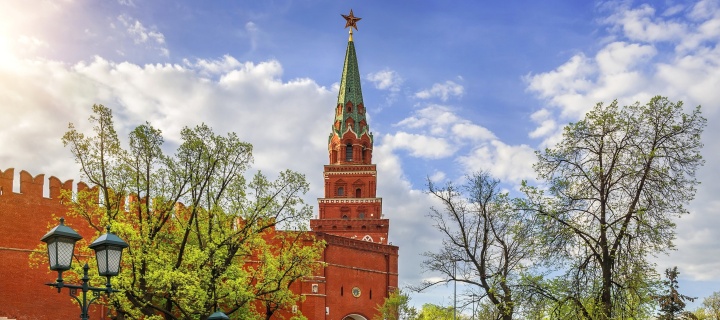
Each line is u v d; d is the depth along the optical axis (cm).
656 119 2712
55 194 4934
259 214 3931
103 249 1875
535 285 2858
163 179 3756
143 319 3709
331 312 6875
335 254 7044
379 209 10144
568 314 2766
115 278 3288
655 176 2698
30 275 4688
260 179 3991
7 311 4531
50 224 4853
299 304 6700
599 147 2795
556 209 2814
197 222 3809
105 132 3688
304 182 4072
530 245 2861
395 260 7675
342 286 7044
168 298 3541
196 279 3416
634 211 2681
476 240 3766
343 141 10669
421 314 6488
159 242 3725
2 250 4591
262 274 3988
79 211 3703
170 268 3416
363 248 7381
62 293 4816
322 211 10162
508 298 3438
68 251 1795
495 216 3722
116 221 3531
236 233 3756
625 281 2667
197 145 3809
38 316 4669
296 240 4253
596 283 2738
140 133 3712
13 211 4691
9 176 4722
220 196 3875
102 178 3675
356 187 10350
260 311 6206
